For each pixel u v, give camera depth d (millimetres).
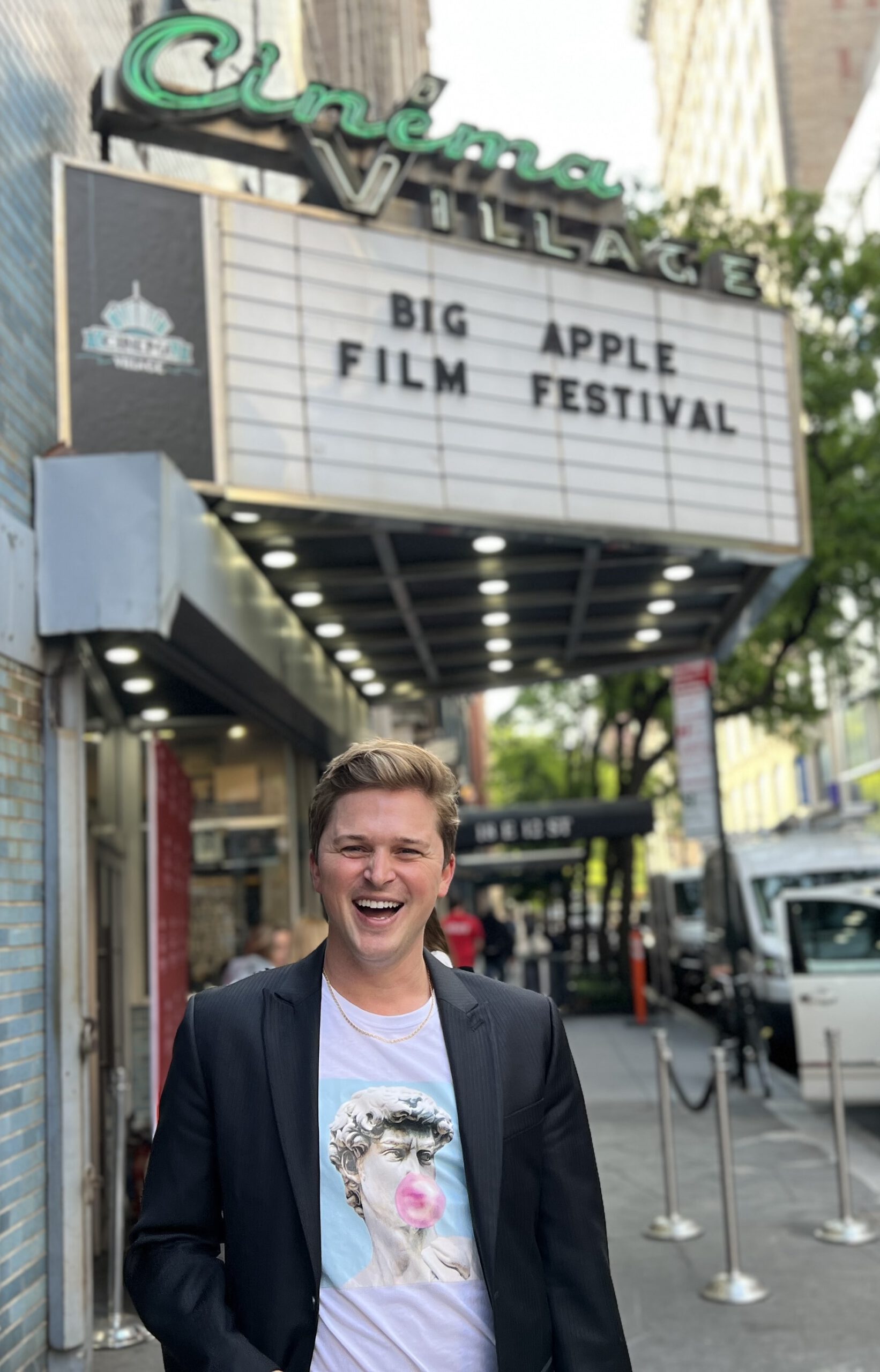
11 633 5301
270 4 12273
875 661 34875
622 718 26031
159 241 7301
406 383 8477
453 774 2373
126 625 5676
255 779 10664
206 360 7422
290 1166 2139
